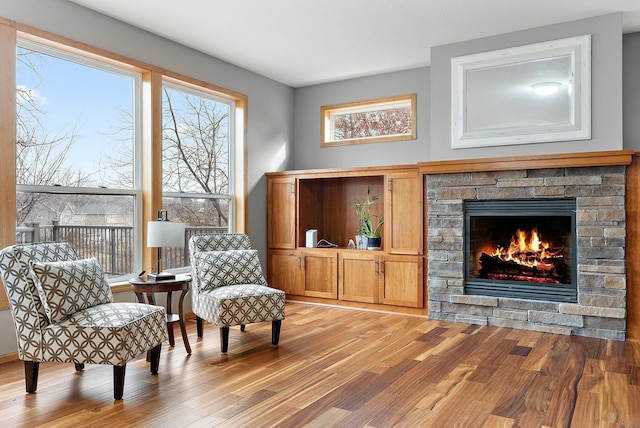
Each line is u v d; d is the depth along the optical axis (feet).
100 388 9.39
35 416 8.06
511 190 14.33
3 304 10.98
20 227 11.65
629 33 14.84
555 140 13.89
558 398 8.83
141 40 14.14
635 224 12.99
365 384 9.56
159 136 14.70
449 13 13.17
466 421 7.87
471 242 15.29
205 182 16.90
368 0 12.32
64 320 8.98
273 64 17.58
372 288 16.96
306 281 18.33
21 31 11.25
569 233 14.25
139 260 14.47
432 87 15.76
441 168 15.15
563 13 13.21
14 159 11.14
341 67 17.99
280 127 20.02
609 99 13.30
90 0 12.25
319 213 19.98
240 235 14.61
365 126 19.58
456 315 15.25
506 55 14.55
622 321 12.98
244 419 7.93
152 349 10.11
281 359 11.23
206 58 16.42
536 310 14.06
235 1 12.32
